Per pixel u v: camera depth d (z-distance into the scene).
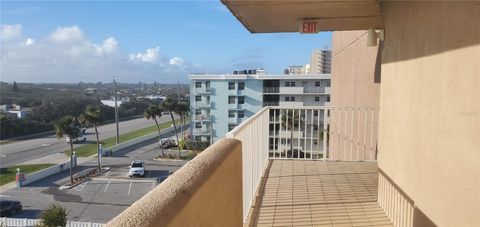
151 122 81.94
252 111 42.38
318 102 41.03
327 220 3.25
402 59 2.80
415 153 2.50
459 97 1.83
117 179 30.34
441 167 2.06
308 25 4.56
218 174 1.71
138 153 42.88
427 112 2.28
